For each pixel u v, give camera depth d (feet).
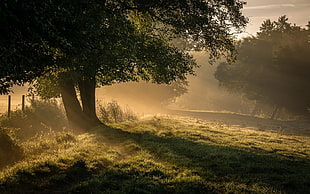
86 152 37.96
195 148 45.01
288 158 42.96
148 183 26.13
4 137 36.32
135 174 29.22
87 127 67.92
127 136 55.01
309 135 95.50
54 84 62.80
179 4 61.26
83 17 33.09
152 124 85.56
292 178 30.94
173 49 67.41
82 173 29.58
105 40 38.27
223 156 39.47
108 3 47.52
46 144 42.93
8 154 35.27
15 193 23.25
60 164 31.12
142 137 54.80
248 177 30.78
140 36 57.41
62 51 30.55
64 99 66.90
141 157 36.09
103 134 55.21
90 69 48.73
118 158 37.58
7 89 28.81
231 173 32.09
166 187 25.62
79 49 31.58
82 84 70.33
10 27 22.90
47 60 30.91
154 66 64.90
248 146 52.03
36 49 27.63
